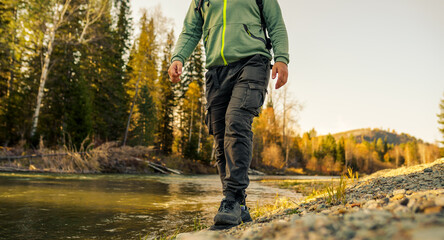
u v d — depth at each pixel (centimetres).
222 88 192
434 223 45
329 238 52
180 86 3198
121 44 2550
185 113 3092
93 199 345
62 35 1530
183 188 577
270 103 3784
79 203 309
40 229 193
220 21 197
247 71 180
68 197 351
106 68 2134
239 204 170
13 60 1692
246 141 173
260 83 180
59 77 1641
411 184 210
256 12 198
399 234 42
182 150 2839
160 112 2897
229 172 171
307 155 5028
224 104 195
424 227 43
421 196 108
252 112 176
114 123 2023
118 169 1336
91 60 1964
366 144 9488
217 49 194
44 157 1013
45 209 264
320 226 61
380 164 6950
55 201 314
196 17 224
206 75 204
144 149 1348
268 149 3634
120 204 317
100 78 1948
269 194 488
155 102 2667
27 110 1343
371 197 171
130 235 184
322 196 247
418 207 67
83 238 175
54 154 1039
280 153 3731
